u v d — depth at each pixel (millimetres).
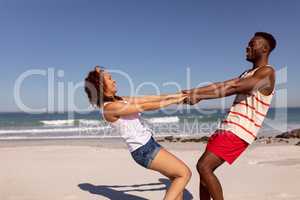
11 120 44531
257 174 6918
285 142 14234
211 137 4105
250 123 3963
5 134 24203
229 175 6852
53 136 21125
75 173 7234
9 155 9703
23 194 5660
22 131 25859
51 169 7656
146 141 3957
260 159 8664
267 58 4062
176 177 3973
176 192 3934
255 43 4016
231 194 5500
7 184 6324
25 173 7246
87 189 5949
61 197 5488
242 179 6508
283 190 5715
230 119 4023
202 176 4027
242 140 3963
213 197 4027
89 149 10930
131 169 7617
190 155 9766
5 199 5383
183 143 14477
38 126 31625
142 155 3957
